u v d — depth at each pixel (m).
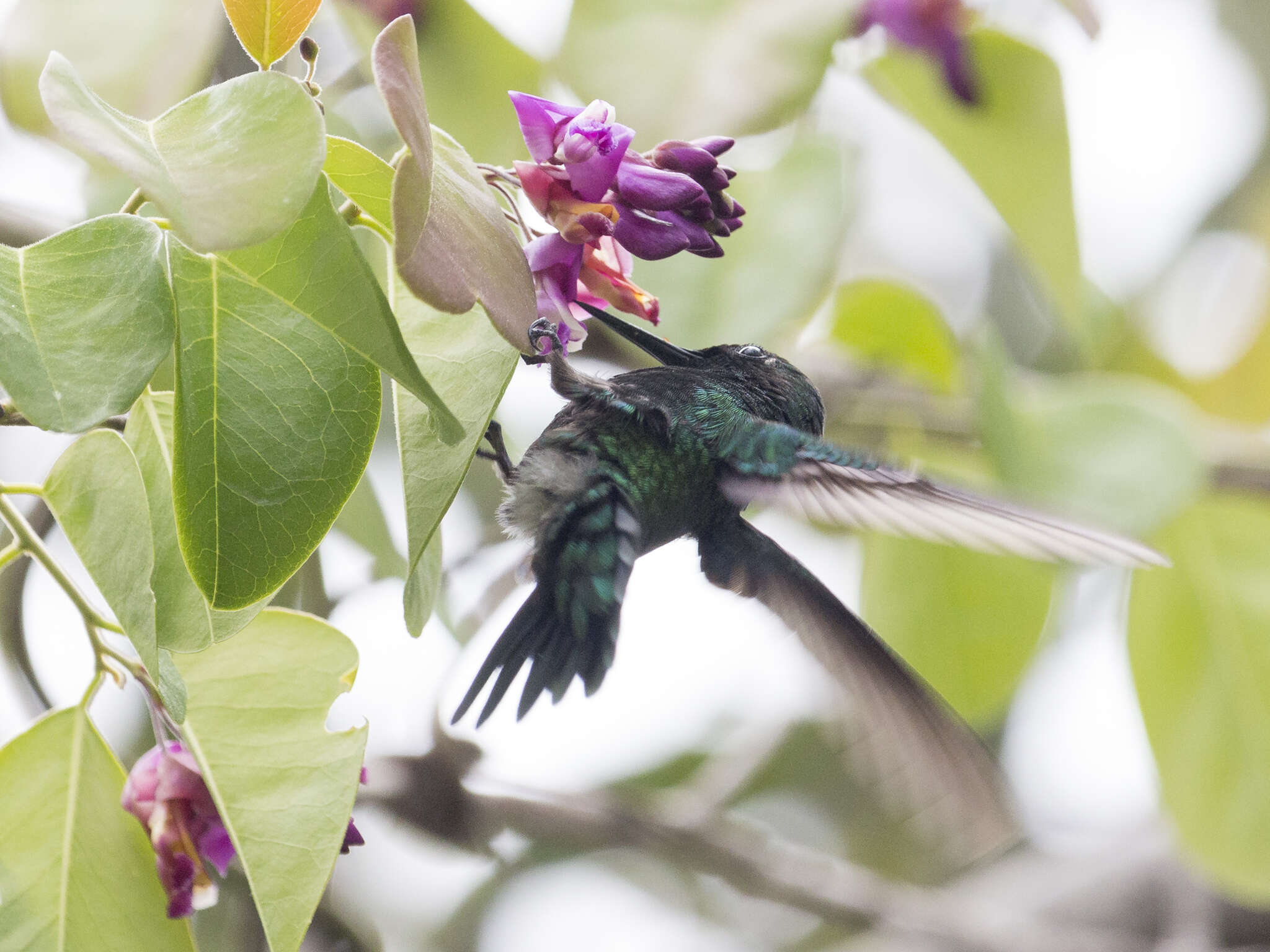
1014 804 2.27
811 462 2.28
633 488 2.28
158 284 2.20
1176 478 2.36
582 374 2.28
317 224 2.20
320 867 2.23
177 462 2.20
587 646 2.26
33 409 2.19
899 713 2.28
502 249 2.20
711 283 2.33
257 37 2.21
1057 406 2.37
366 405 2.20
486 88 2.33
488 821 2.38
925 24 2.37
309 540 2.20
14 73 2.31
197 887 2.24
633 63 2.31
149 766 2.24
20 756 2.24
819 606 2.29
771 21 2.32
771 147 2.34
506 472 2.27
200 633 2.21
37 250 2.20
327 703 2.24
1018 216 2.38
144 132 2.19
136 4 2.31
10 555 2.23
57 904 2.23
